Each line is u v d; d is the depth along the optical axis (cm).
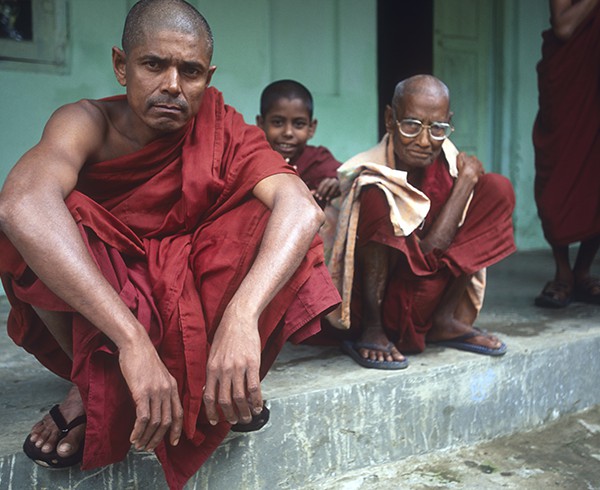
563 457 203
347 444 183
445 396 201
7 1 343
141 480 147
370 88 477
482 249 205
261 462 166
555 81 278
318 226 140
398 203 188
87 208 131
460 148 565
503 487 181
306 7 446
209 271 138
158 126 140
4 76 343
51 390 180
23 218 118
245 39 418
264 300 129
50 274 118
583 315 273
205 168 145
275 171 146
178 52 135
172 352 133
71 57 364
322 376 190
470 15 564
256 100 428
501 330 246
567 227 283
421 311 209
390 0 596
